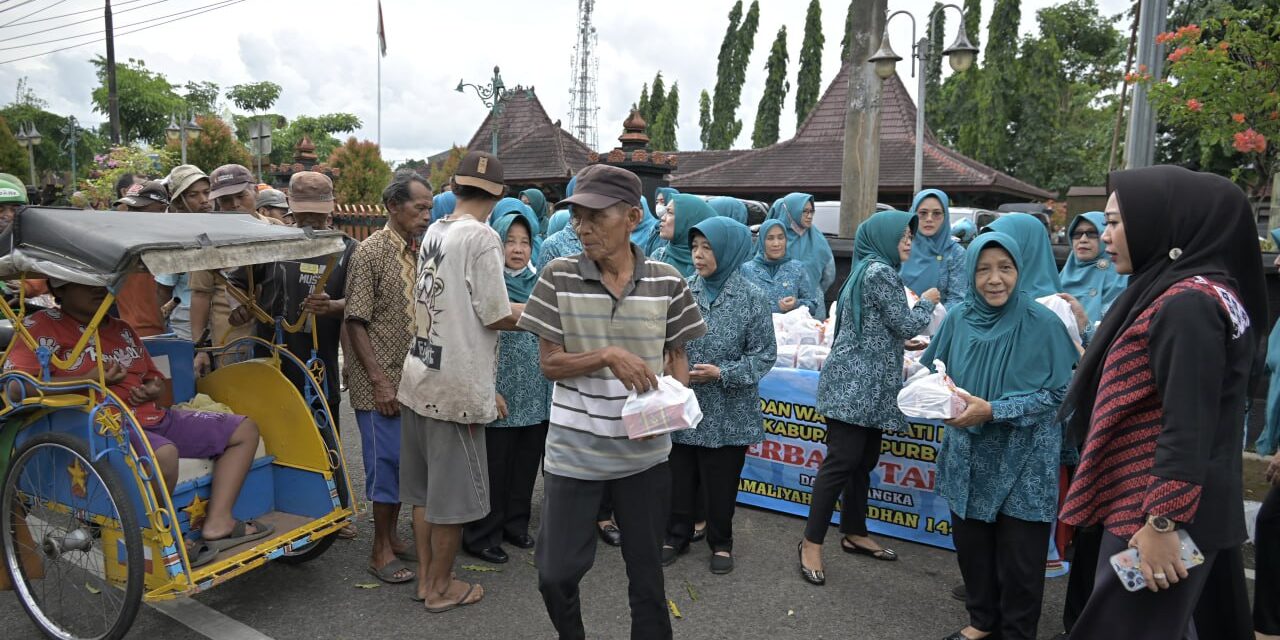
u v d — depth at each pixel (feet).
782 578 12.92
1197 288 6.77
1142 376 7.04
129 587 9.46
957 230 31.19
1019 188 61.21
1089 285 16.60
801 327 16.42
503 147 58.23
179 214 11.21
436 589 11.53
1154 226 7.18
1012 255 10.15
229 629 10.95
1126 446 7.22
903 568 13.34
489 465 13.25
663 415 7.99
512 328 10.66
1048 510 9.82
